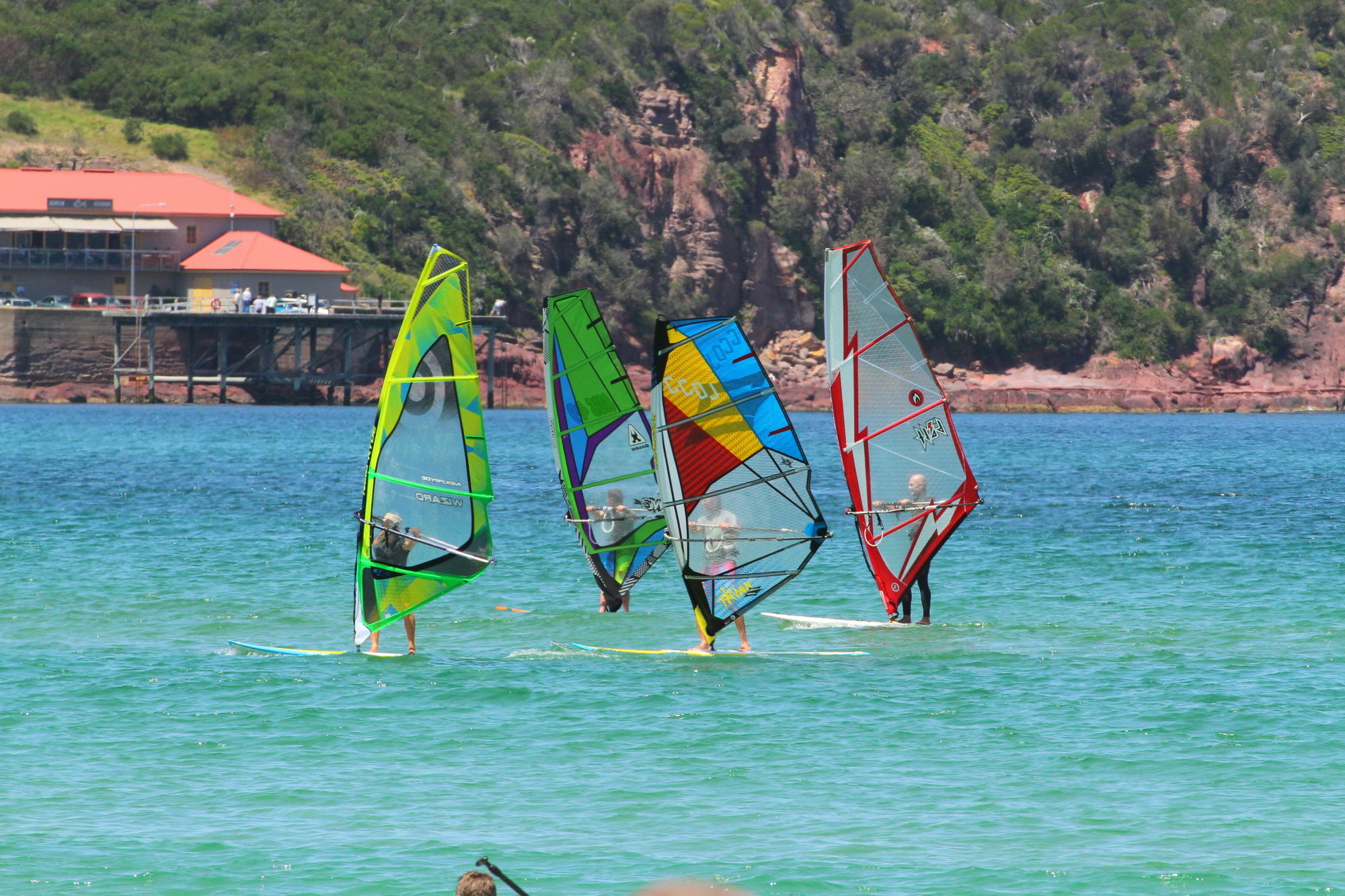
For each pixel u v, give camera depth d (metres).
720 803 61.81
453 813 60.44
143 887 52.22
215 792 62.94
